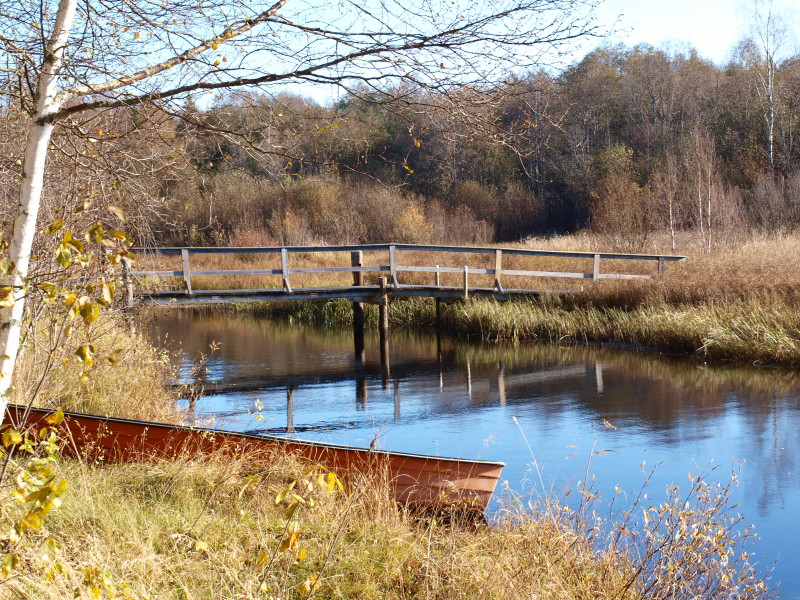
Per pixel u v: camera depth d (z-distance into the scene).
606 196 27.97
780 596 4.49
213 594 3.46
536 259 20.94
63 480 2.43
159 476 5.06
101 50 3.73
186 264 13.74
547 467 7.02
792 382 10.43
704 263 16.75
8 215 5.26
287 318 20.09
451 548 4.34
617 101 40.22
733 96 40.53
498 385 11.05
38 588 3.14
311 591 3.56
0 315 3.03
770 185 27.81
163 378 9.86
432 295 15.33
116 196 4.83
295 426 8.79
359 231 30.44
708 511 4.57
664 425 8.48
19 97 3.52
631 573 4.34
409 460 5.30
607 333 14.42
